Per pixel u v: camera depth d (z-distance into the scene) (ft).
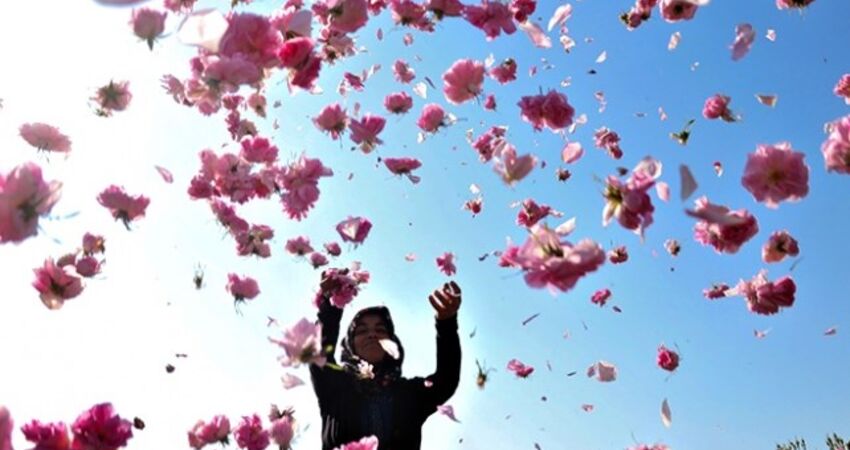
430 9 12.27
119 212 11.69
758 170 8.11
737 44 9.37
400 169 13.39
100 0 6.31
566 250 6.63
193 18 7.12
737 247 8.90
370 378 10.28
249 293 12.95
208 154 12.16
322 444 10.09
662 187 6.97
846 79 12.00
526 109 10.96
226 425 11.14
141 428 10.25
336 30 11.69
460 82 10.89
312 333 7.82
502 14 11.49
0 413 5.81
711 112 13.52
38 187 6.96
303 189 11.59
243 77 8.73
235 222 13.17
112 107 11.38
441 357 10.20
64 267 10.90
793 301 10.84
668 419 9.46
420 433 10.09
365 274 12.50
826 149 7.97
